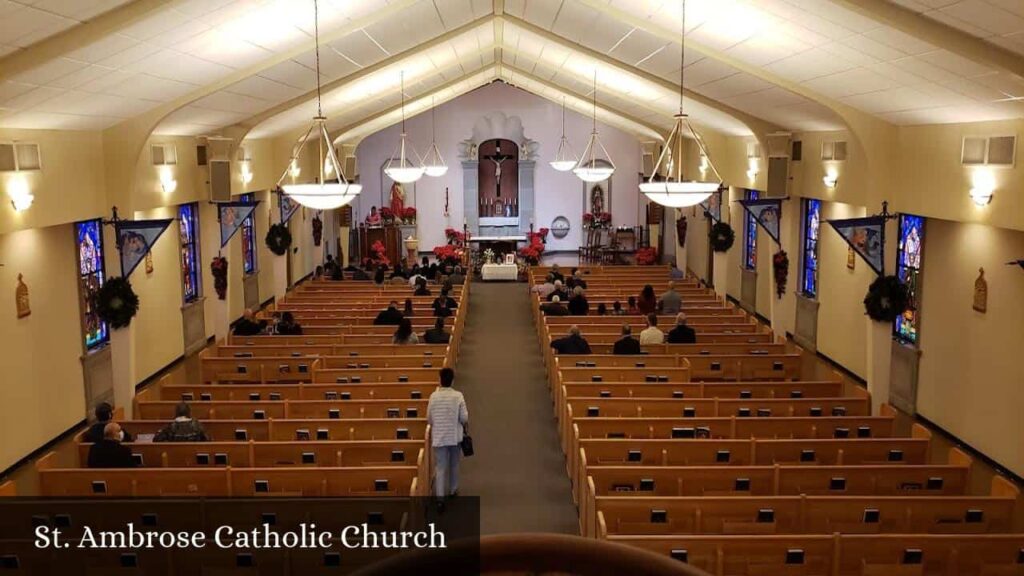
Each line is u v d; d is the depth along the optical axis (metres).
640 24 12.70
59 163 11.75
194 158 16.97
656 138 28.09
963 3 7.52
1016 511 10.33
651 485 8.62
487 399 15.10
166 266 17.17
